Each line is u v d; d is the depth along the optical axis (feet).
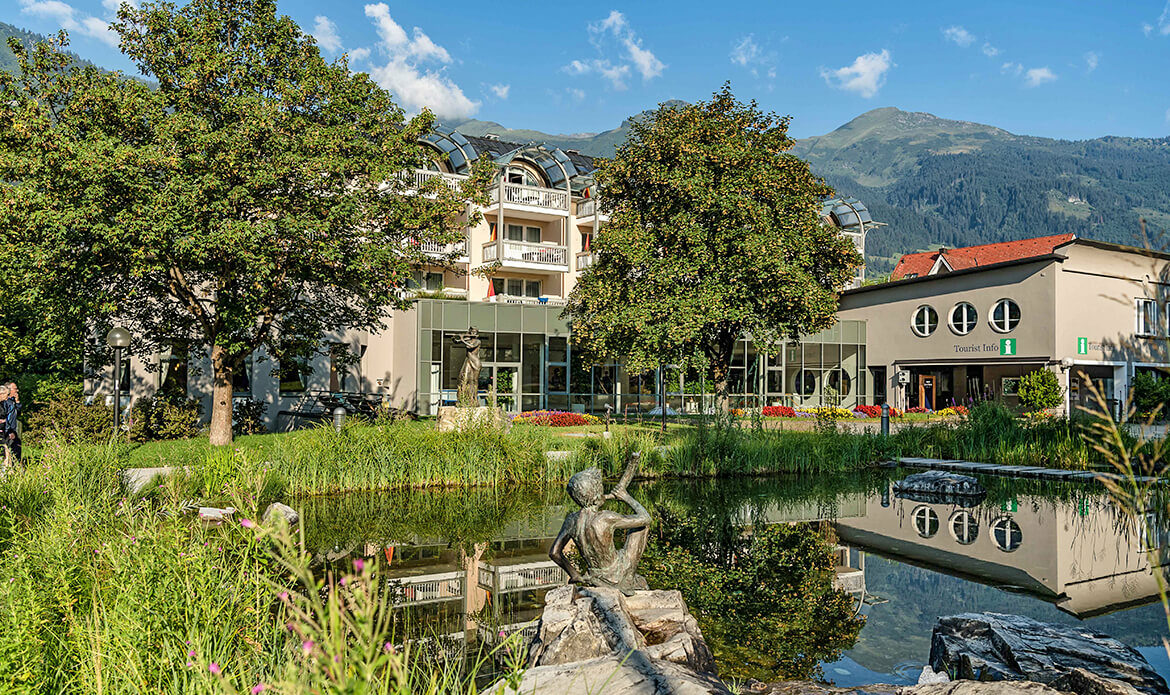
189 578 13.09
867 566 27.45
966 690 12.46
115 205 44.65
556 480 48.32
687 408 104.53
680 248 71.20
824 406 107.96
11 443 40.86
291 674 6.60
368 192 55.16
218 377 55.21
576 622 15.07
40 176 44.21
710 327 73.41
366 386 95.45
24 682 10.55
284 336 61.11
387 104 59.72
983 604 22.54
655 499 43.11
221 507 30.78
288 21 55.88
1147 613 21.36
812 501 43.14
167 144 46.93
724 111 76.79
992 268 96.32
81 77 50.96
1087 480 49.96
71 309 48.83
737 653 18.49
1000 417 64.28
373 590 6.25
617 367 100.63
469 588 23.82
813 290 69.46
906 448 63.82
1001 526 35.58
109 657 10.47
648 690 11.57
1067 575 26.05
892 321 111.55
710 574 26.12
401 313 91.86
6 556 15.46
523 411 93.15
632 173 74.79
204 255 45.34
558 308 96.17
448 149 111.75
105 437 54.80
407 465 45.83
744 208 67.56
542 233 125.39
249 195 47.19
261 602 13.32
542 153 121.49
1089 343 91.40
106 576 14.08
